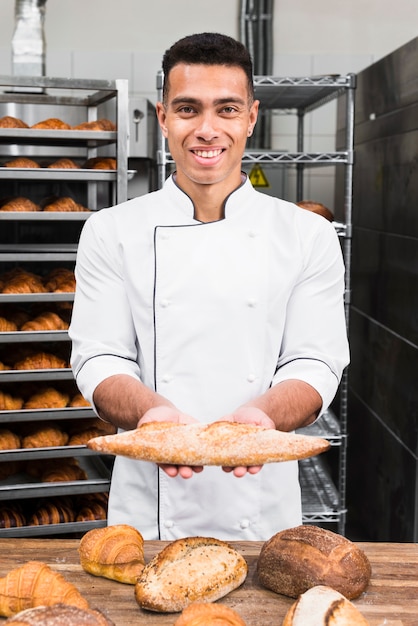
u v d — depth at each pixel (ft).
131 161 10.57
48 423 8.91
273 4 11.72
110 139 8.64
